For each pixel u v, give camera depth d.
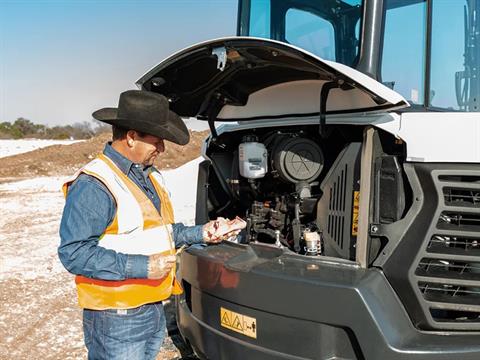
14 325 4.69
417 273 2.65
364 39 2.99
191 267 3.29
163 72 3.22
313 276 2.65
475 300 2.66
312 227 3.21
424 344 2.51
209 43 2.93
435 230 2.61
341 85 2.86
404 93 3.06
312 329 2.62
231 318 2.97
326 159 3.37
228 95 3.66
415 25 3.11
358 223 2.85
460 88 3.27
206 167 3.87
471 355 2.48
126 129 2.43
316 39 3.58
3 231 8.65
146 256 2.37
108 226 2.37
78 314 4.98
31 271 6.32
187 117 3.89
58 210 10.74
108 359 2.46
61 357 4.07
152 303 2.54
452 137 2.65
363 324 2.48
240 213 4.02
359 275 2.65
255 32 4.20
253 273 2.79
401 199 2.76
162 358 4.00
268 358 2.76
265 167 3.46
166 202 2.72
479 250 2.66
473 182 2.66
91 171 2.35
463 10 3.25
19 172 18.36
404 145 2.75
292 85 3.42
